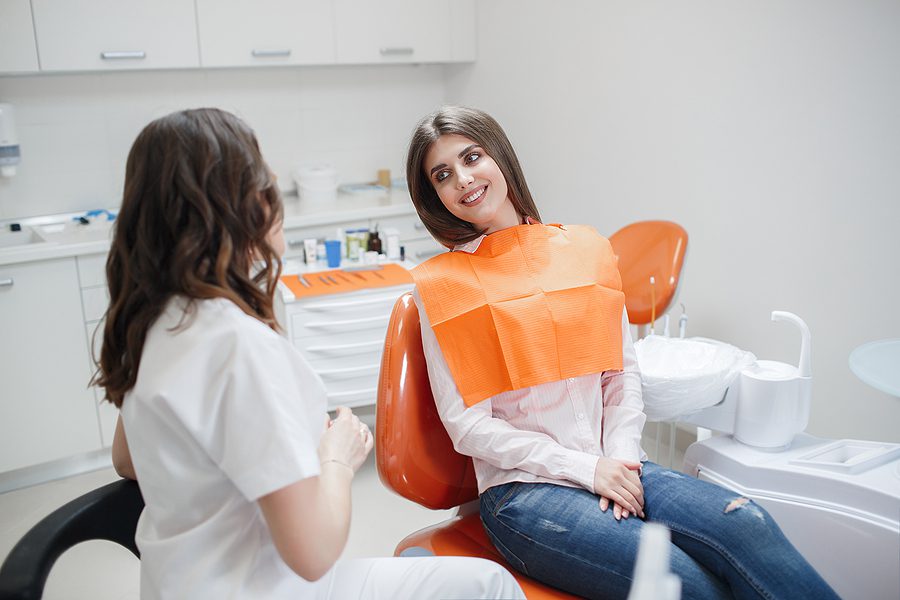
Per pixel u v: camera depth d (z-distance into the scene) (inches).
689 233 102.7
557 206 126.3
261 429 35.5
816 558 52.5
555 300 56.1
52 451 110.0
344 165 146.9
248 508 38.8
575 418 55.6
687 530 47.3
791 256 89.7
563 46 117.6
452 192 58.1
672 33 98.7
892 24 74.9
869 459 52.5
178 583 37.8
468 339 54.5
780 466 54.0
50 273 105.3
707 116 96.4
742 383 57.6
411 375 55.3
